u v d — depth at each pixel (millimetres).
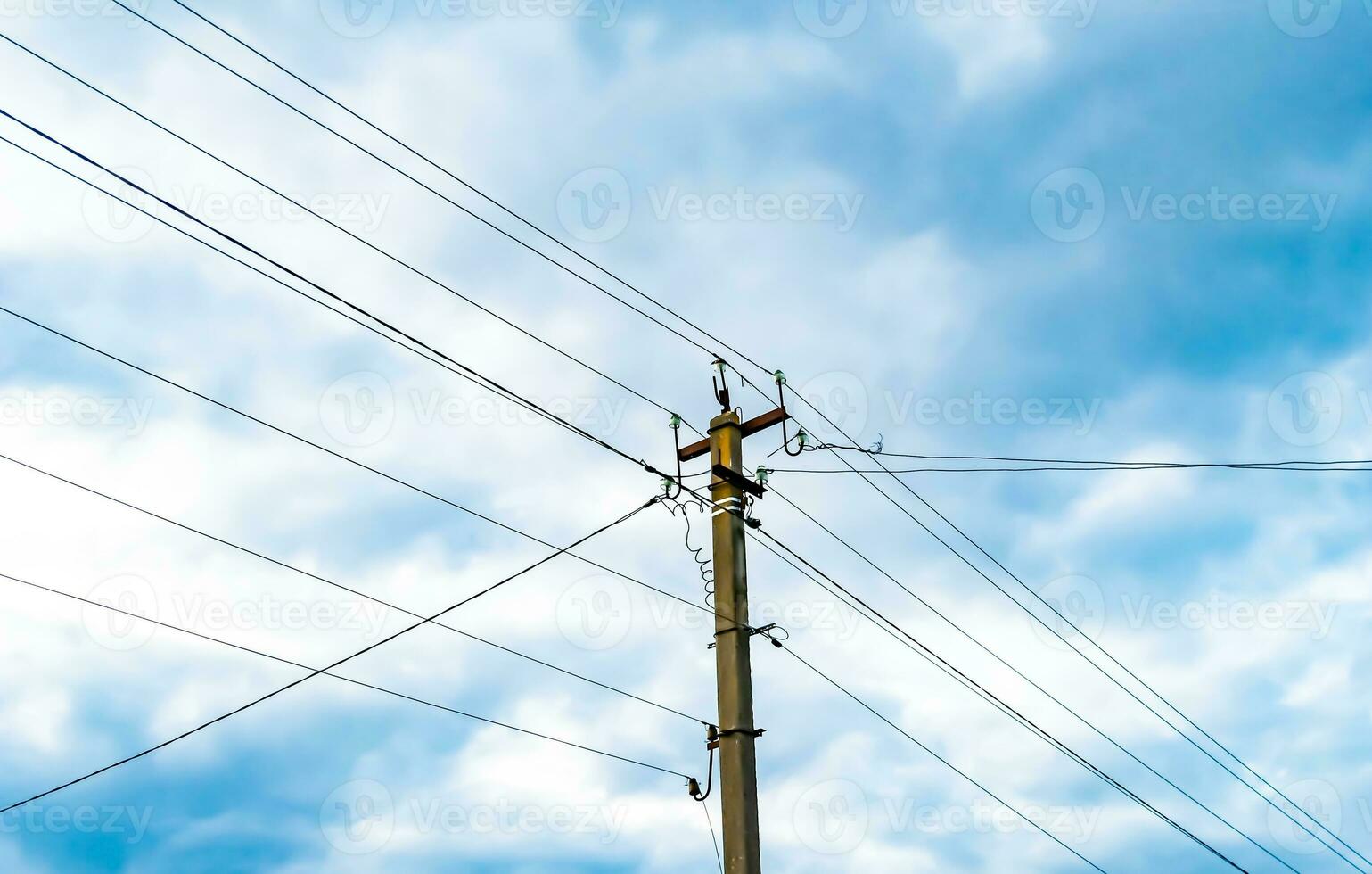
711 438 15148
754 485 14836
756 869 12719
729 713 13445
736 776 13109
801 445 15453
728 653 13758
